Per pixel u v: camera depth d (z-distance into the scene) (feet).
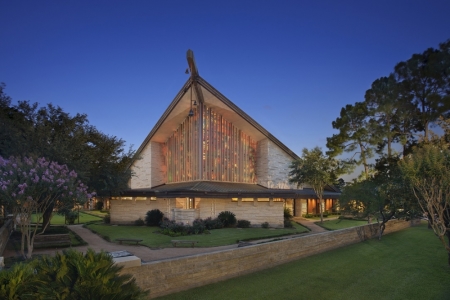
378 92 104.22
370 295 31.14
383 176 69.77
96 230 77.56
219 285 32.22
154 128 107.86
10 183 34.12
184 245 55.67
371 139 105.81
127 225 90.38
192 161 100.37
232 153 105.81
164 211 89.86
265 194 86.79
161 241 60.64
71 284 17.16
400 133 101.30
